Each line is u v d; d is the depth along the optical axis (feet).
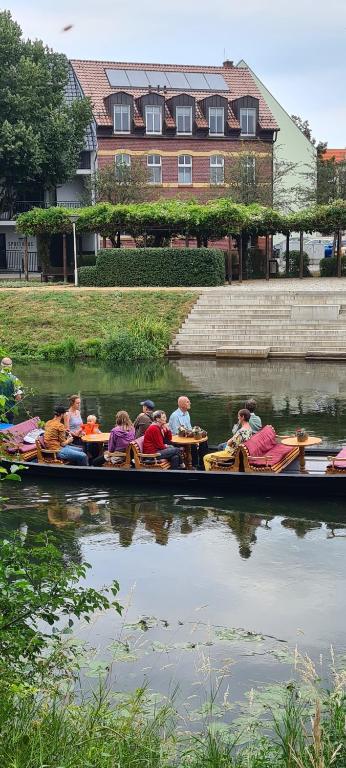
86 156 166.81
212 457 43.88
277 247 195.21
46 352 100.78
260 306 104.68
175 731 19.67
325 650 25.46
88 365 94.17
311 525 37.27
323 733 17.46
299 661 20.79
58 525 37.86
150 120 167.94
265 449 45.57
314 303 103.35
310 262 180.45
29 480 45.27
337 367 87.51
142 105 167.22
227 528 37.14
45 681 20.15
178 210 121.80
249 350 95.30
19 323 107.14
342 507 39.73
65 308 109.70
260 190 160.66
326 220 131.95
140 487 43.62
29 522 38.37
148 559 33.53
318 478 41.14
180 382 79.20
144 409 48.65
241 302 106.32
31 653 19.69
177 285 119.14
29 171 148.25
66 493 42.86
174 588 30.53
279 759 17.34
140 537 36.17
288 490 41.78
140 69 179.42
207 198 169.68
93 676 23.82
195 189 170.09
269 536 35.96
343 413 61.87
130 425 45.62
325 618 27.78
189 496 42.09
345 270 144.25
